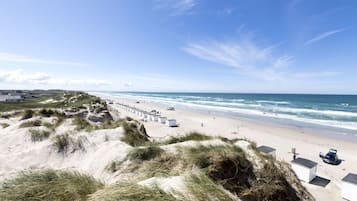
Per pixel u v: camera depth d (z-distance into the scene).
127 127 12.12
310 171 10.41
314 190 9.63
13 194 3.20
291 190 5.80
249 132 24.30
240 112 45.62
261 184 5.36
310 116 38.25
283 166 6.68
